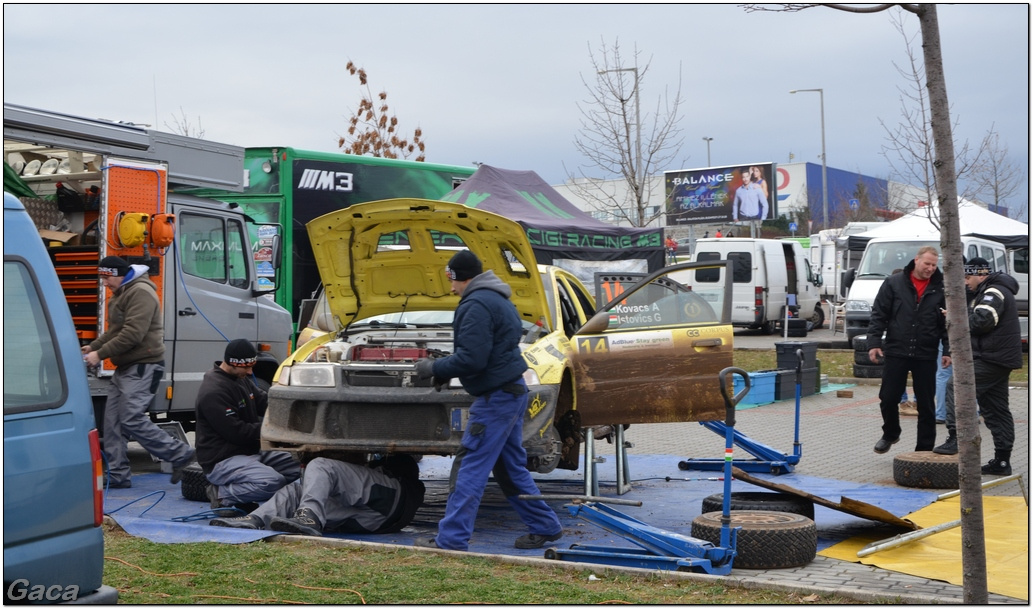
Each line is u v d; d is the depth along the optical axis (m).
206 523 7.49
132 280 9.12
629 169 24.53
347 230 8.00
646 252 16.66
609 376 8.27
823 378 18.59
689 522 7.91
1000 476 9.62
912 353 10.02
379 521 7.50
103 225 9.41
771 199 60.12
